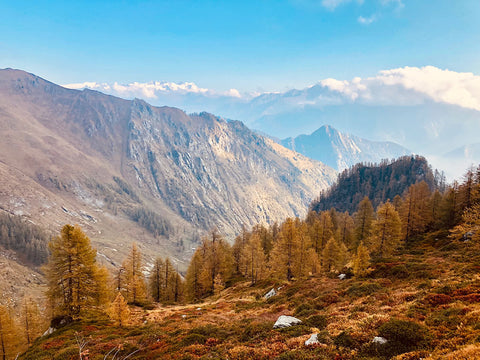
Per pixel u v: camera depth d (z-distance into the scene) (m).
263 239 81.62
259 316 25.59
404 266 30.91
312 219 98.31
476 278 19.20
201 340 19.16
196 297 57.72
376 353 11.49
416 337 11.64
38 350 23.00
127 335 24.95
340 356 11.84
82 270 32.44
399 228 45.94
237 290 53.19
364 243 56.88
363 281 29.91
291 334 16.27
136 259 52.19
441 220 60.41
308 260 47.72
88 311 32.72
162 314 35.28
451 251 36.62
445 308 14.93
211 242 61.78
